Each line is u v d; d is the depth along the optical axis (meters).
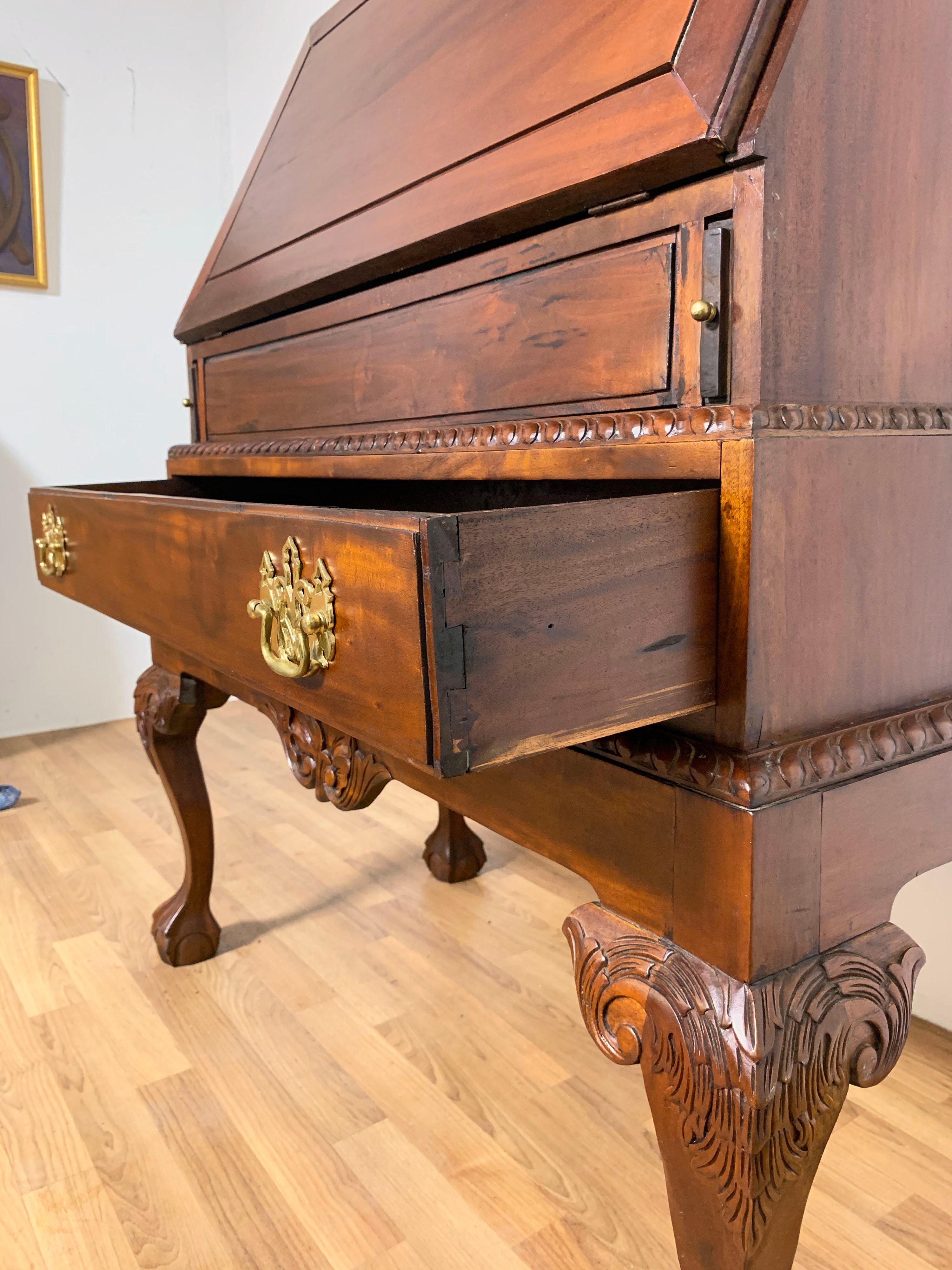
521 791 0.67
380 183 0.83
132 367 2.59
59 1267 0.85
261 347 1.08
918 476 0.60
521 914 1.50
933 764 0.62
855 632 0.58
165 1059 1.15
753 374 0.50
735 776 0.52
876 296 0.56
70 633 2.58
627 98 0.56
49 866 1.71
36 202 2.36
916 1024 1.19
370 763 0.84
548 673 0.45
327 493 1.17
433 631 0.40
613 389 0.59
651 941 0.58
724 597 0.52
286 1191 0.94
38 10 2.34
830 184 0.52
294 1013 1.24
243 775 2.19
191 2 2.57
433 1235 0.88
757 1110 0.52
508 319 0.68
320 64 1.10
